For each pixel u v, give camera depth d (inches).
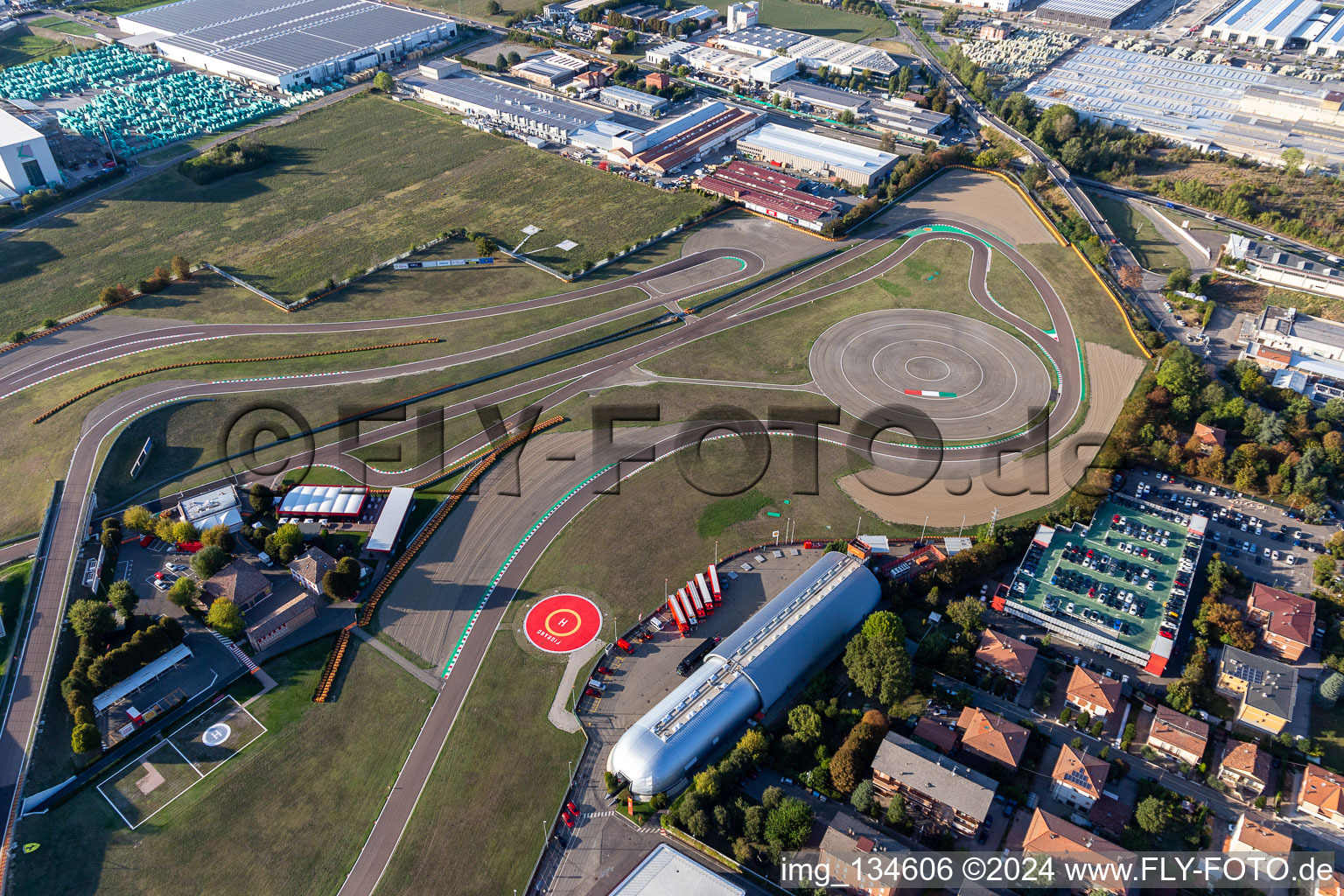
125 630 5807.1
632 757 4886.8
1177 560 6225.4
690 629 5866.1
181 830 4744.1
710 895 4330.7
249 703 5413.4
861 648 5428.2
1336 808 4623.5
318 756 5123.0
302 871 4576.8
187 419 7726.4
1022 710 5339.6
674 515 6796.3
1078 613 5812.0
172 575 6269.7
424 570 6333.7
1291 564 6269.7
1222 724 5216.5
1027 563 6254.9
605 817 4820.4
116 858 4616.1
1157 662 5477.4
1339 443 7047.2
